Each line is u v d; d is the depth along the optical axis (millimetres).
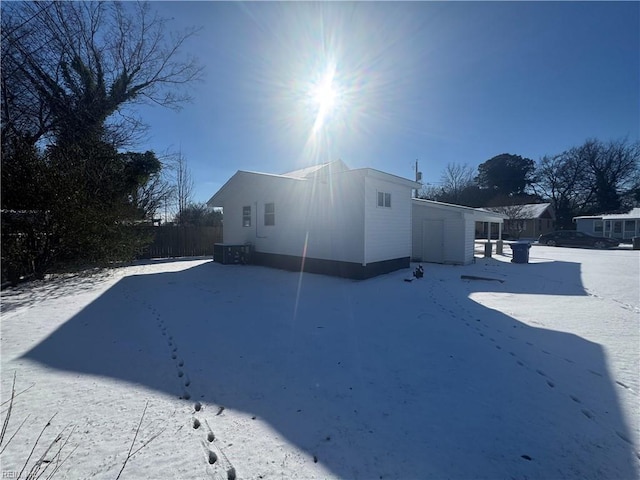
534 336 4504
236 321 5195
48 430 2354
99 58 13531
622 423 2484
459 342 4254
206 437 2295
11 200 7988
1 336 4473
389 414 2588
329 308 6039
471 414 2594
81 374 3299
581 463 2057
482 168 45438
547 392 2953
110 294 7340
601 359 3697
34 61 11289
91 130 12828
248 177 12117
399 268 11031
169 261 14375
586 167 38781
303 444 2223
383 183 9969
